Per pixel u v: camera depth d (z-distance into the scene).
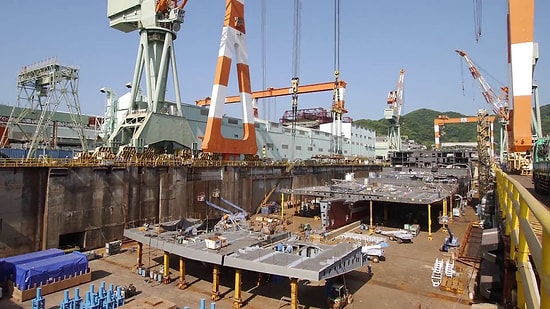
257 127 73.69
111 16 54.00
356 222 44.50
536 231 9.21
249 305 20.86
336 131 104.44
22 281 21.34
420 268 27.92
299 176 69.31
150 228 28.66
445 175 72.56
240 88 56.22
